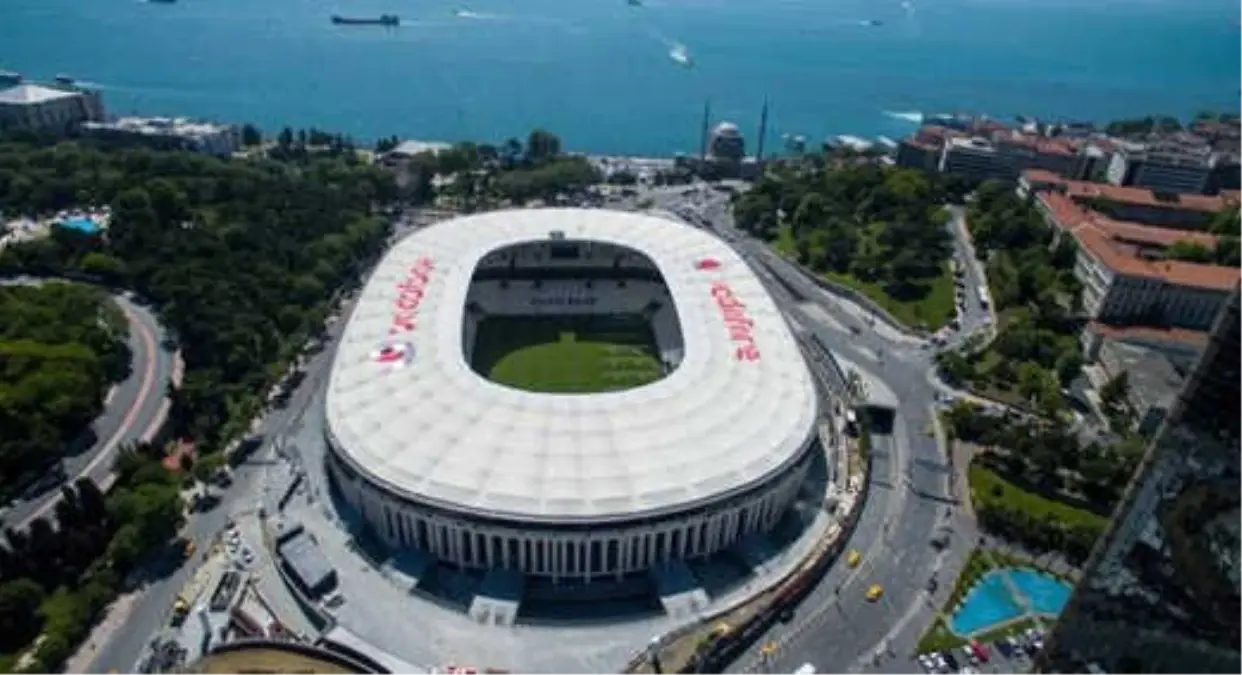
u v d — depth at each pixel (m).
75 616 173.50
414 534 195.88
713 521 195.62
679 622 183.38
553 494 188.00
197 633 176.50
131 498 196.12
